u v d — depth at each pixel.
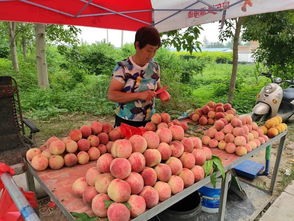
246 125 2.28
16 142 3.14
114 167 1.21
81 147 1.74
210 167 1.60
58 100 7.44
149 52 2.21
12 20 2.47
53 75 11.30
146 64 2.37
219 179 2.40
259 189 3.18
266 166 3.48
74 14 2.80
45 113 6.52
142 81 2.38
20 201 1.11
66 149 1.70
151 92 2.22
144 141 1.39
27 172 1.88
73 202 1.31
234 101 7.70
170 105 6.83
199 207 2.02
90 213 1.22
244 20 6.09
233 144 2.03
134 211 1.15
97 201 1.17
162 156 1.44
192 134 2.32
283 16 6.15
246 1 2.76
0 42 17.47
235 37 5.89
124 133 1.58
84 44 15.85
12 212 1.29
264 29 6.30
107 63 13.36
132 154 1.32
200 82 11.82
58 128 5.63
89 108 7.07
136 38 2.20
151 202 1.24
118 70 2.31
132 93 2.27
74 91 8.98
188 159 1.52
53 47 19.58
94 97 7.95
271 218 2.69
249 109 7.04
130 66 2.31
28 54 18.34
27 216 1.03
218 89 9.05
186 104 7.09
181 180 1.41
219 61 17.45
